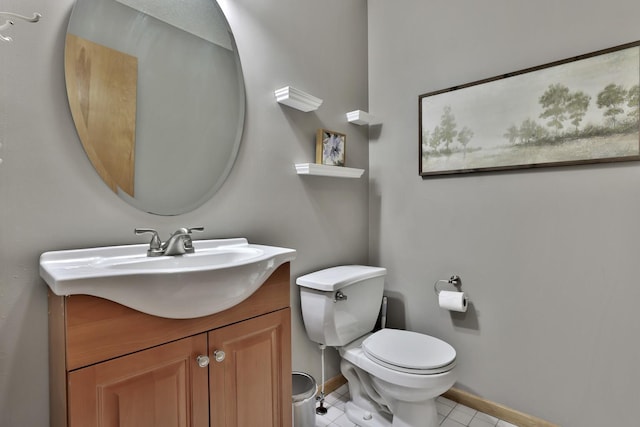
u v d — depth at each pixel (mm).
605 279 1396
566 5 1477
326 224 1873
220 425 985
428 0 1921
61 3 987
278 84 1622
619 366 1366
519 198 1604
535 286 1562
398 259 2045
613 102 1360
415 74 1977
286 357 1193
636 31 1325
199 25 1327
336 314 1561
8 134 891
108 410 780
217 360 968
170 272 782
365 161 2168
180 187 1259
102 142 1065
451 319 1823
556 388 1506
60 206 979
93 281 732
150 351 847
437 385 1317
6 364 889
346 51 2041
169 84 1234
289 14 1688
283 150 1640
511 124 1609
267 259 1011
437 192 1879
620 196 1363
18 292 905
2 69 884
